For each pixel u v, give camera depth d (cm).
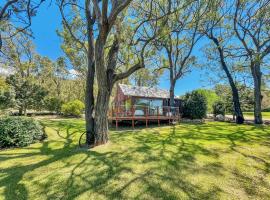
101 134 891
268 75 1884
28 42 2616
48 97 2858
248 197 459
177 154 752
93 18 946
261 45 1762
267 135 1172
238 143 948
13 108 2112
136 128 1552
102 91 879
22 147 920
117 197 452
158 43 1032
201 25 1564
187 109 2295
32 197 456
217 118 2314
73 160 686
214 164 650
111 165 634
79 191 478
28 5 852
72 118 2581
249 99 2506
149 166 626
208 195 462
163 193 468
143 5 1259
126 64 1030
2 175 578
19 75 2489
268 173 587
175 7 1043
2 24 1023
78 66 2372
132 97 2180
